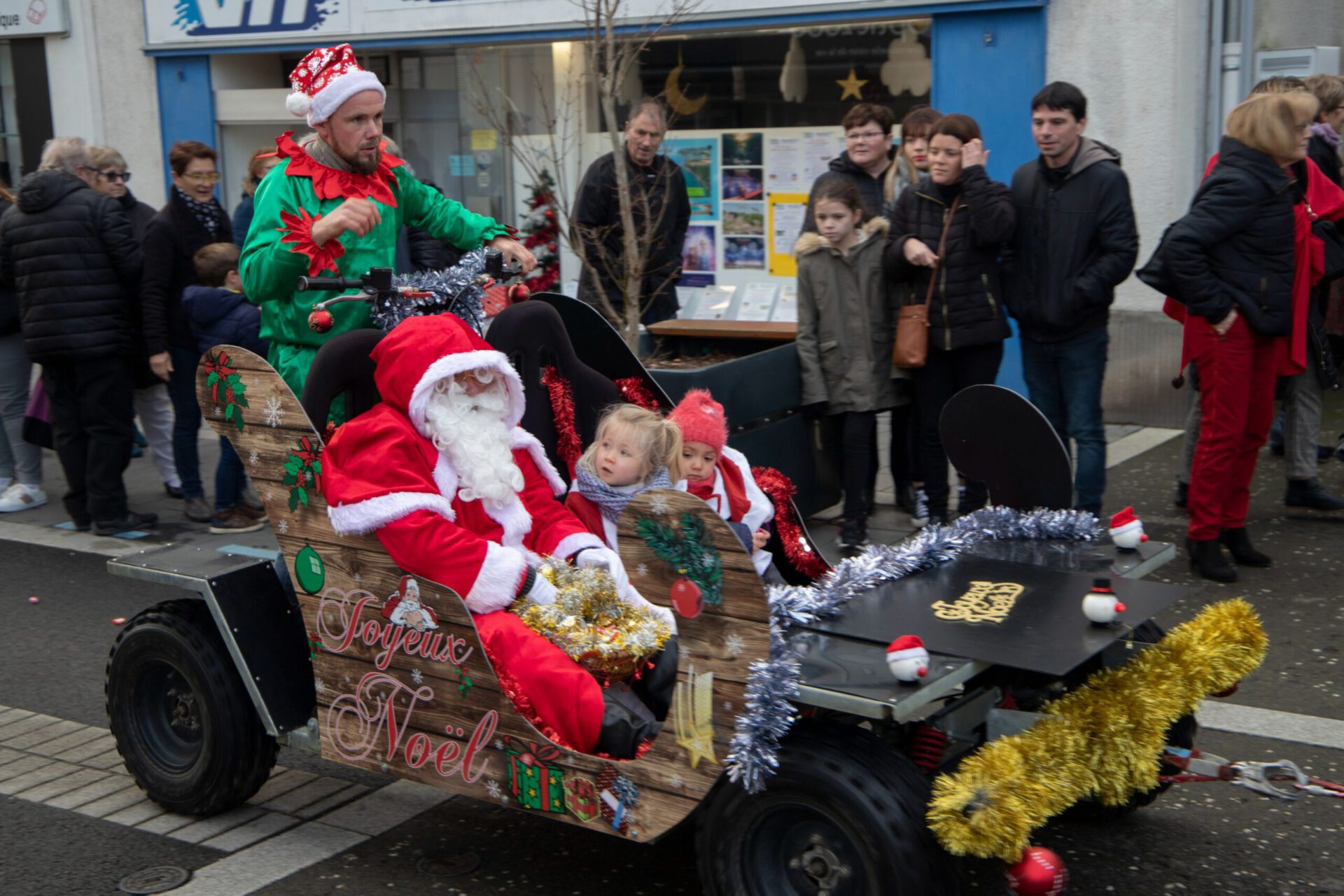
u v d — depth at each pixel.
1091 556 3.67
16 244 6.80
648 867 3.61
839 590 3.33
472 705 3.25
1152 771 3.11
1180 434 8.41
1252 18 8.02
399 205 4.13
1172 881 3.48
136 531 7.24
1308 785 3.21
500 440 3.53
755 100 9.44
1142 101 8.22
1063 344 5.89
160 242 6.81
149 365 7.12
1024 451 3.96
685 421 3.77
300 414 3.41
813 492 6.50
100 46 12.11
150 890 3.54
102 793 4.16
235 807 4.03
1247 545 5.94
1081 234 5.70
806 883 2.99
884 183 6.73
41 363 6.95
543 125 10.25
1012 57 8.45
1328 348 6.53
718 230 9.75
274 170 3.90
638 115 6.90
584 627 3.33
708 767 2.93
